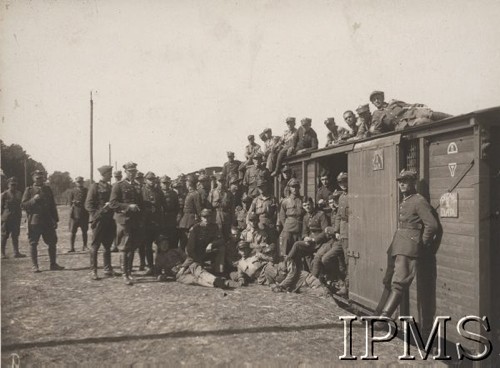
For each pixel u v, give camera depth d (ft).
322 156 26.94
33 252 27.71
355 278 21.53
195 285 24.59
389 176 18.49
